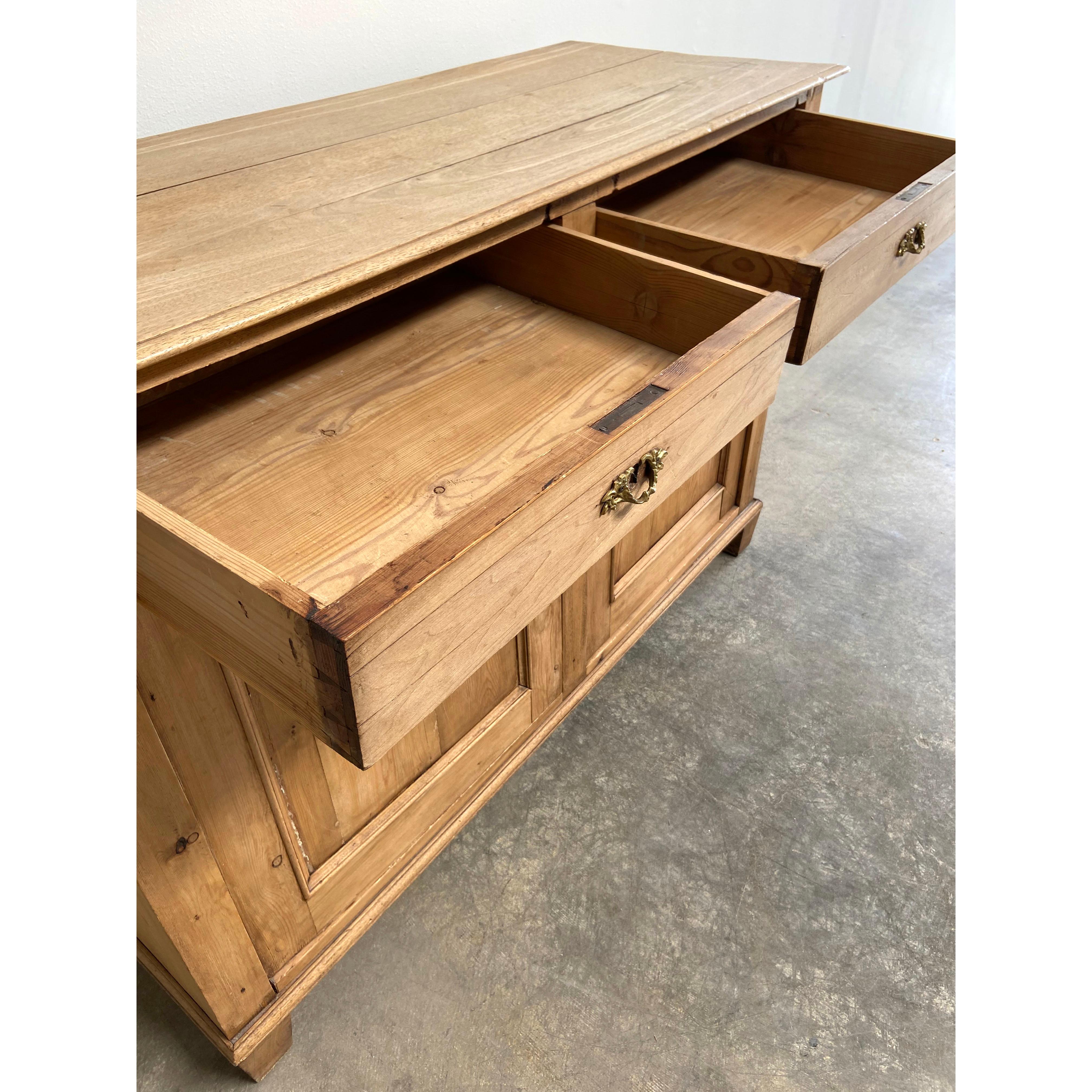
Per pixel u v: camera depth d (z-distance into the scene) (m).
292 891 0.94
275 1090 0.99
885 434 2.17
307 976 1.00
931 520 1.90
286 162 1.02
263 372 0.97
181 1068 1.01
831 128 1.48
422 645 0.58
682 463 0.85
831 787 1.33
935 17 3.07
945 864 1.23
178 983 0.95
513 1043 1.03
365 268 0.78
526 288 1.12
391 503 0.80
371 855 1.04
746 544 1.75
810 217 1.37
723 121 1.19
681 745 1.39
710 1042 1.03
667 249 1.10
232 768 0.80
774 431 2.17
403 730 0.61
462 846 1.24
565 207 1.02
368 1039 1.03
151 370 0.67
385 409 0.92
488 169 1.00
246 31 1.25
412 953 1.12
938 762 1.38
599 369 0.99
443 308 1.10
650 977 1.09
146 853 0.74
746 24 2.37
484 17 1.61
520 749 1.24
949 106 3.35
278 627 0.54
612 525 0.78
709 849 1.24
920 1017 1.06
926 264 3.04
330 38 1.37
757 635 1.60
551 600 0.74
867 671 1.54
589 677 1.36
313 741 0.88
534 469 0.66
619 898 1.18
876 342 2.57
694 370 0.79
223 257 0.79
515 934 1.14
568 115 1.20
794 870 1.22
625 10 1.94
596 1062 1.01
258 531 0.76
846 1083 1.00
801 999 1.07
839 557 1.79
